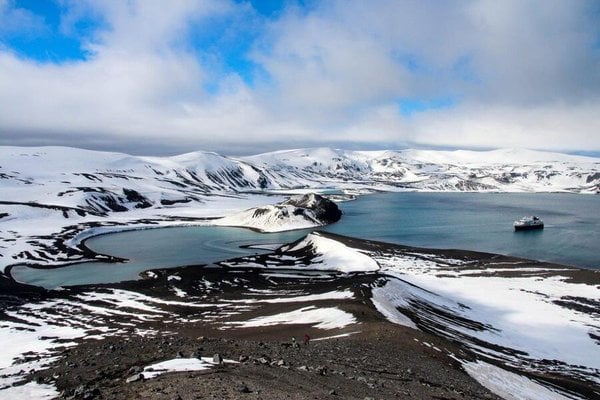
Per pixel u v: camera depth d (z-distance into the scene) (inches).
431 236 6496.1
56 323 2484.0
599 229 7130.9
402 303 2645.2
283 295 2960.1
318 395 738.8
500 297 3302.2
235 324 2213.3
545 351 2224.4
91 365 1030.4
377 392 872.3
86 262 4699.8
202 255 5103.3
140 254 5172.2
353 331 1788.9
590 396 1519.4
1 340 2129.7
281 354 1199.6
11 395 748.6
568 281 3804.1
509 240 6141.7
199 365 880.9
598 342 2431.1
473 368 1494.8
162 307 2790.4
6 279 3885.3
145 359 1042.7
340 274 3831.2
